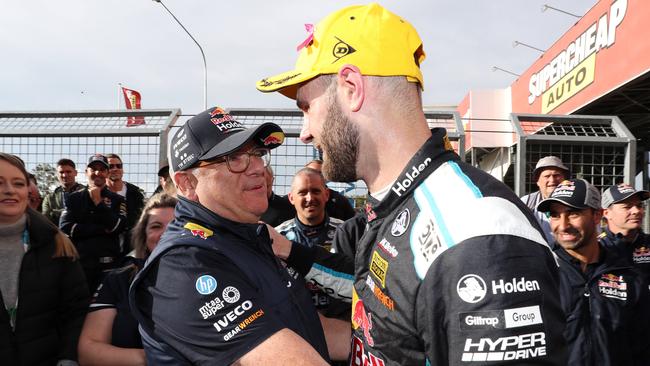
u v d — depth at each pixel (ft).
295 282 4.71
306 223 10.12
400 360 2.72
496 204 2.51
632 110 28.27
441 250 2.47
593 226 7.38
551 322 2.28
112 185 14.16
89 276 12.48
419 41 3.33
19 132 12.62
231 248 4.00
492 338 2.21
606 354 7.20
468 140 27.35
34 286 6.84
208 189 4.28
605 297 7.34
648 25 19.66
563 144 12.54
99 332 6.36
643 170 32.83
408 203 2.90
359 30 3.17
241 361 3.43
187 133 4.41
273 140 4.58
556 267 2.52
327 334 5.20
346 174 3.33
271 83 3.55
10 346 6.56
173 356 3.67
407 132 3.09
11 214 6.72
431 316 2.43
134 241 7.07
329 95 3.24
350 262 5.90
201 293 3.61
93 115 12.85
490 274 2.27
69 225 12.41
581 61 26.13
